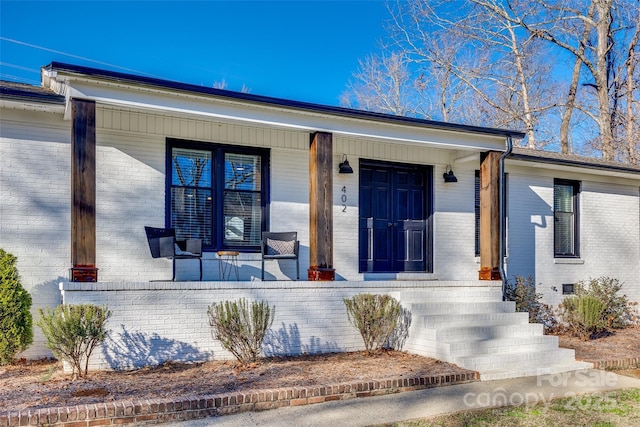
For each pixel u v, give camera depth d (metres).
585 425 5.35
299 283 8.26
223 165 9.43
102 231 8.41
